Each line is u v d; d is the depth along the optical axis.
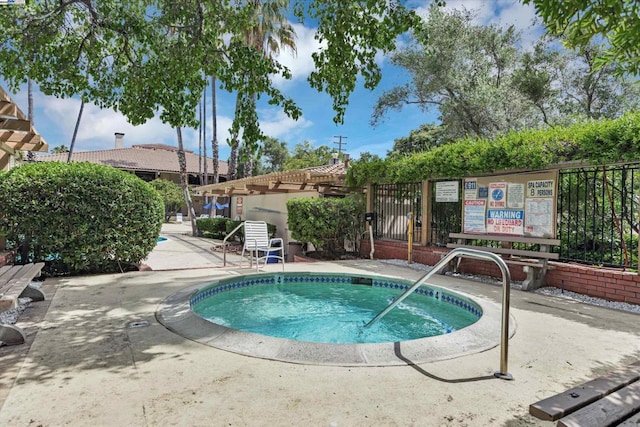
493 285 6.89
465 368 3.01
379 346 3.29
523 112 13.27
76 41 6.37
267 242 8.55
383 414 2.26
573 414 2.13
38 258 6.68
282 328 5.07
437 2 4.47
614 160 5.65
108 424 2.09
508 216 7.21
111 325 3.88
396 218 10.58
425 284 6.61
